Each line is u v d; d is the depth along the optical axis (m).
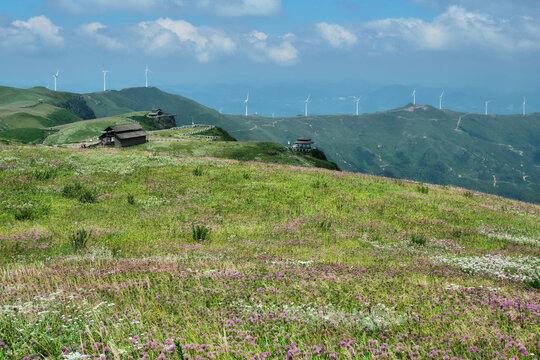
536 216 32.91
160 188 34.78
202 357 5.73
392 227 26.16
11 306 7.95
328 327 7.36
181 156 50.25
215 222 26.98
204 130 151.75
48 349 6.21
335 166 121.44
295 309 8.27
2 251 18.36
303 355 5.96
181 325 7.55
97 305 8.18
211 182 37.06
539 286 12.50
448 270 14.45
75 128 165.75
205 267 13.15
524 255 18.95
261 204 31.81
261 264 14.20
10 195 30.09
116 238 22.20
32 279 11.39
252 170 42.91
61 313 7.99
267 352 5.89
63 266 13.94
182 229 24.72
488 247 21.39
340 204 32.03
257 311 8.34
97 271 12.45
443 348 6.34
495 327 7.37
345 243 21.36
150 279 11.17
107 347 6.07
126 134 105.00
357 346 6.33
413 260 16.88
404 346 6.18
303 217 28.27
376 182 41.38
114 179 36.75
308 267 13.20
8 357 5.90
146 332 7.00
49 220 25.86
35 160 40.88
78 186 32.72
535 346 6.24
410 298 9.51
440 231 25.31
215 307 8.53
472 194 41.00
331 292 9.80
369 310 8.63
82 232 20.53
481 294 10.14
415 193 37.81
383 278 12.02
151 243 21.02
